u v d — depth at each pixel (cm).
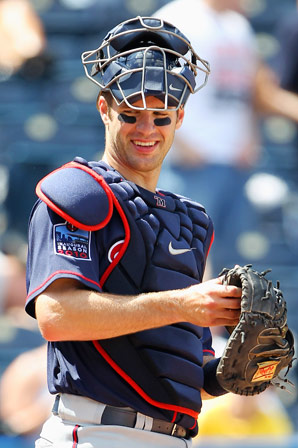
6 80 2625
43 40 2609
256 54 2272
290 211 2614
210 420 1800
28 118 2636
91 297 888
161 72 954
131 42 981
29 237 965
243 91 2239
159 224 977
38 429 1762
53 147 2627
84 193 922
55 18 2797
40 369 1812
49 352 981
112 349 935
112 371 938
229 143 2219
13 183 2553
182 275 976
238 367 932
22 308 2158
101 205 927
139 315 879
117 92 964
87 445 925
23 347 2136
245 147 2262
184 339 967
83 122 2650
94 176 943
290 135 2698
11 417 1786
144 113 966
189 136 2198
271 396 1942
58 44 2770
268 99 2302
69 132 2638
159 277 954
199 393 986
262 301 891
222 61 2197
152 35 984
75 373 934
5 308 2141
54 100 2647
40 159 2622
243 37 2241
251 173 2533
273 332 909
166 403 947
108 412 930
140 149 978
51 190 926
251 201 2502
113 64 966
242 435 1802
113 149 1000
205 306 873
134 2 2761
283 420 1936
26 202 2555
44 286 899
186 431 991
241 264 2378
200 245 1028
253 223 2469
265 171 2650
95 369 937
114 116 984
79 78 2692
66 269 901
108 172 976
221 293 874
